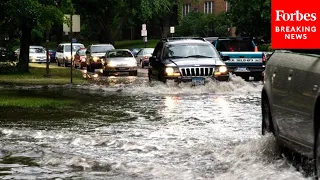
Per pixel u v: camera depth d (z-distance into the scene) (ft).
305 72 26.81
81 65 156.04
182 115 51.39
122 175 28.07
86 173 28.55
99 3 148.46
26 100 62.90
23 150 34.45
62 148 35.17
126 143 36.52
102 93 73.77
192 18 252.21
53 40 352.08
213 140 37.83
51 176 28.02
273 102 30.99
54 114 52.16
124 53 128.47
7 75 117.80
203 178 26.94
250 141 35.09
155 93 72.54
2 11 97.35
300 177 25.68
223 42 103.35
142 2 183.11
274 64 31.58
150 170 28.96
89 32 302.45
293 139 28.43
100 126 44.62
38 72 130.41
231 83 75.41
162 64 76.23
